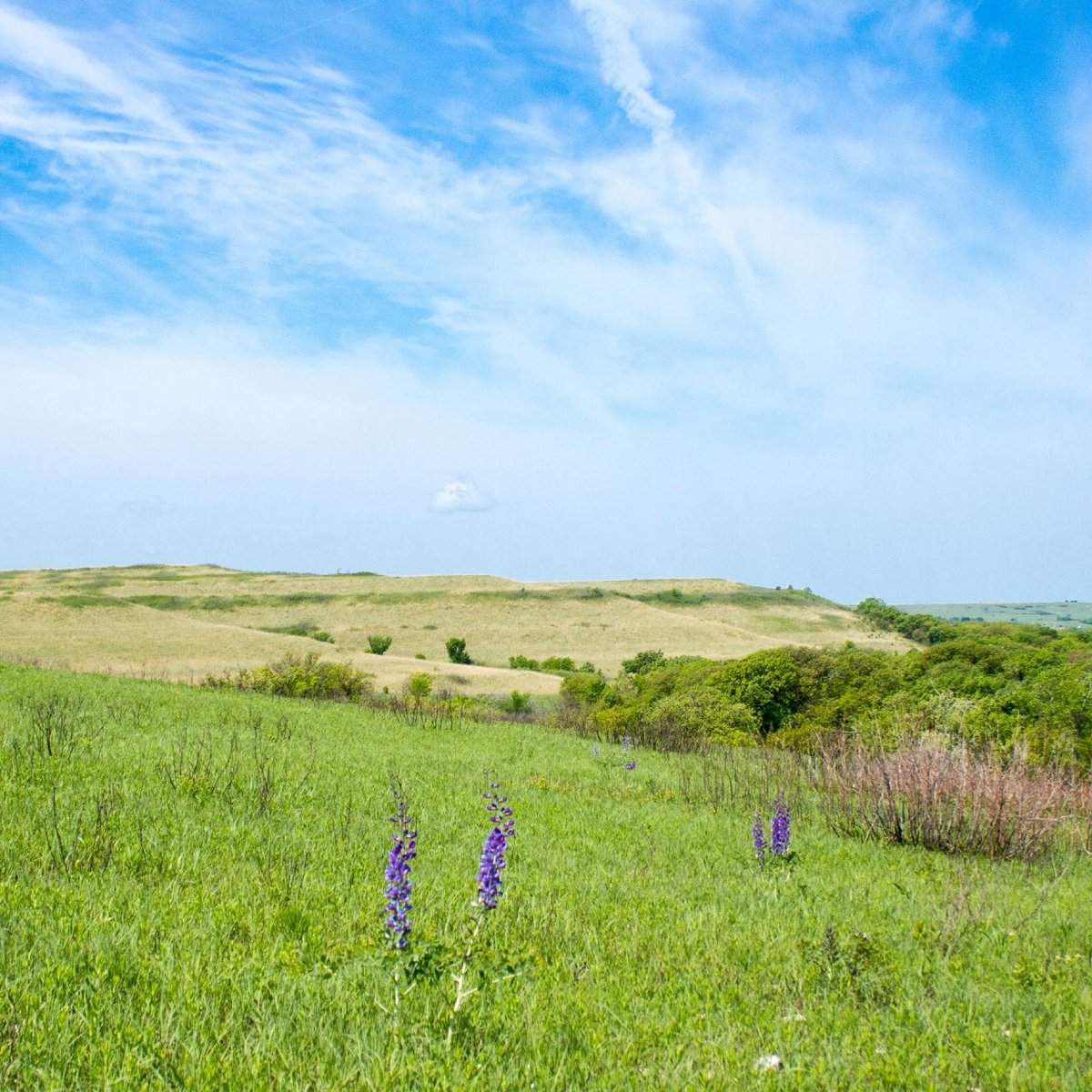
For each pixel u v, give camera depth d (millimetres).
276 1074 3793
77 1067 3764
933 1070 4227
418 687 38219
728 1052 4250
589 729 29141
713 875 8906
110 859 6984
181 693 25641
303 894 6551
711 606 130250
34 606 74938
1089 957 6449
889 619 123000
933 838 11375
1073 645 41312
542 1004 4816
